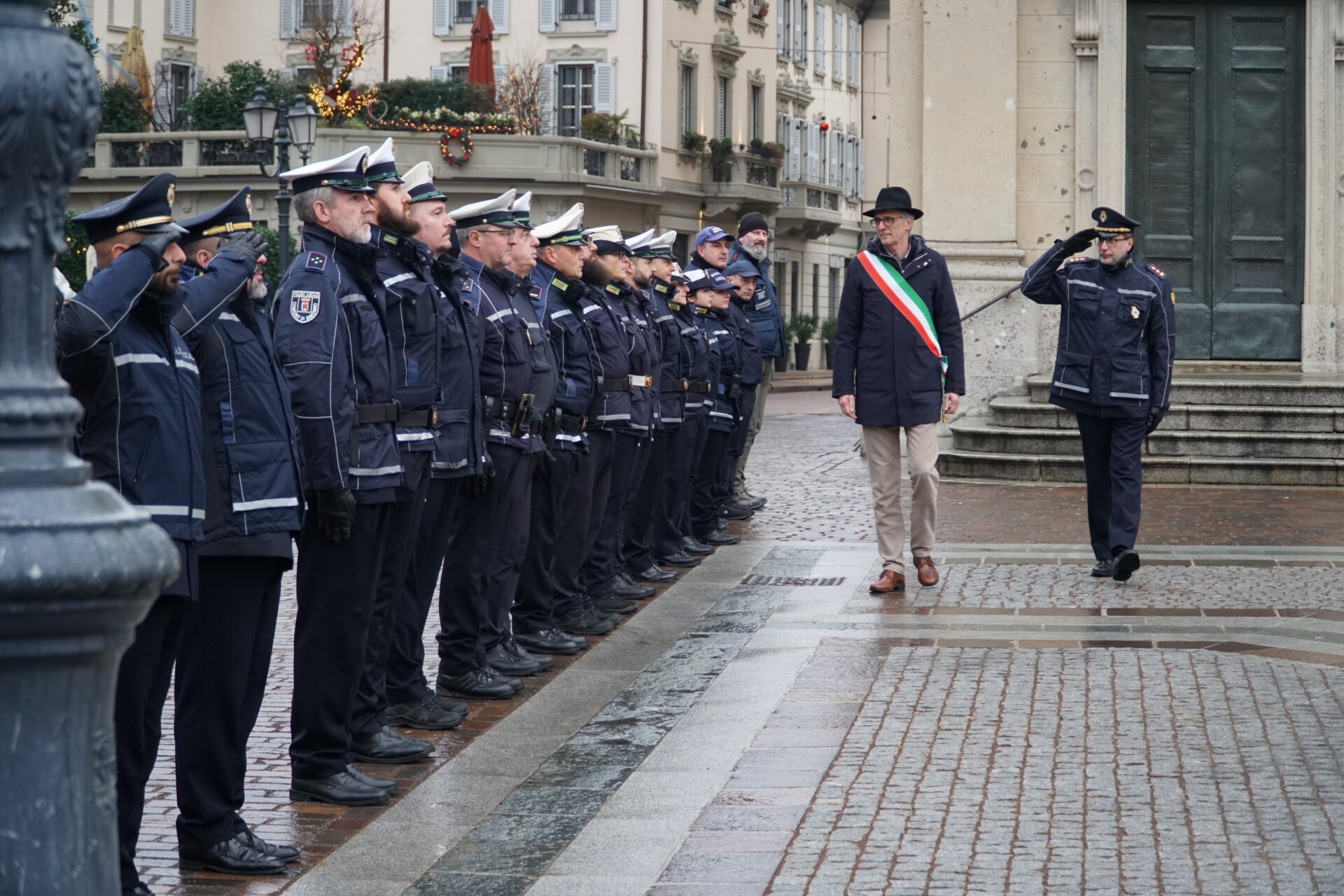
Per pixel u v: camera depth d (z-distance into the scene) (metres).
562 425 8.68
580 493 9.08
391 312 6.51
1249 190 17.56
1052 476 15.37
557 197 40.97
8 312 2.70
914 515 10.28
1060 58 17.45
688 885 5.05
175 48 47.59
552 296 8.82
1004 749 6.52
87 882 2.71
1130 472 10.27
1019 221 17.56
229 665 5.34
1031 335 17.11
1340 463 14.81
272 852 5.39
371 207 6.21
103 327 4.73
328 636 6.08
